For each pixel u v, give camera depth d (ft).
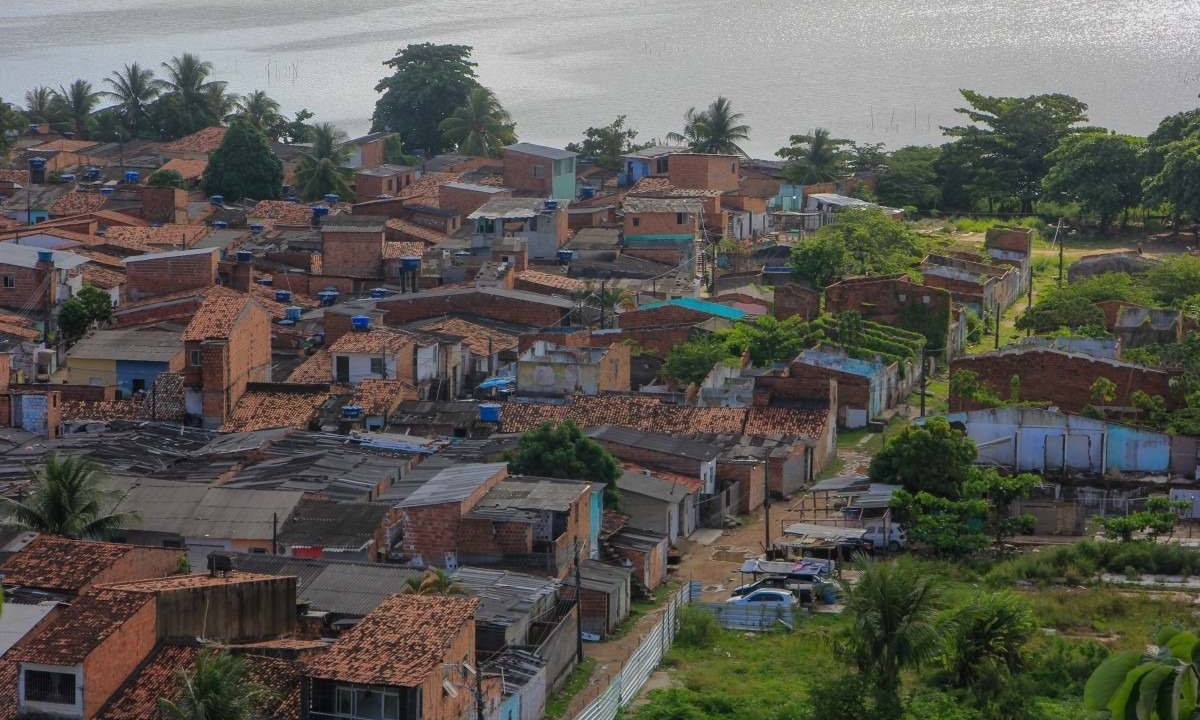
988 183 625.82
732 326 402.31
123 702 171.63
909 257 499.10
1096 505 290.15
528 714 196.75
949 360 406.62
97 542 207.31
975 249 523.70
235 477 269.64
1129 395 333.62
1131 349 379.76
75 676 167.94
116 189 586.45
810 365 358.84
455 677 174.70
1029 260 510.17
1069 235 590.14
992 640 216.33
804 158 639.35
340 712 167.32
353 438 293.02
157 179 611.47
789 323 402.11
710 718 201.46
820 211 582.35
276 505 248.32
